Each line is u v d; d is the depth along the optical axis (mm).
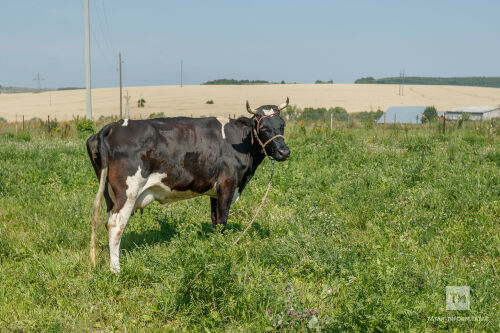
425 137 16938
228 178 5871
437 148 14352
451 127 22734
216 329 3941
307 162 12406
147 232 6602
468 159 12086
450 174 9789
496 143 15680
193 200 8195
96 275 4840
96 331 4059
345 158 12633
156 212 7340
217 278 4203
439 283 4543
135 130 5246
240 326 3898
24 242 6082
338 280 4848
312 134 19438
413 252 5660
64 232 6297
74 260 5297
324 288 4535
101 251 5988
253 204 8414
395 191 8680
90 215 7281
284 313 3881
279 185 9680
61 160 12117
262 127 5844
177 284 4418
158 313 4301
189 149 5562
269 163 11758
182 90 96000
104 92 93500
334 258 5238
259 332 3766
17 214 7414
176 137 5508
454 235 6355
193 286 4254
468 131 20422
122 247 6125
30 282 5000
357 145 15312
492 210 7426
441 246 5941
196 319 4156
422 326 3816
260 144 5984
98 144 5129
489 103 83875
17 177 10031
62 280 4836
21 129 22969
